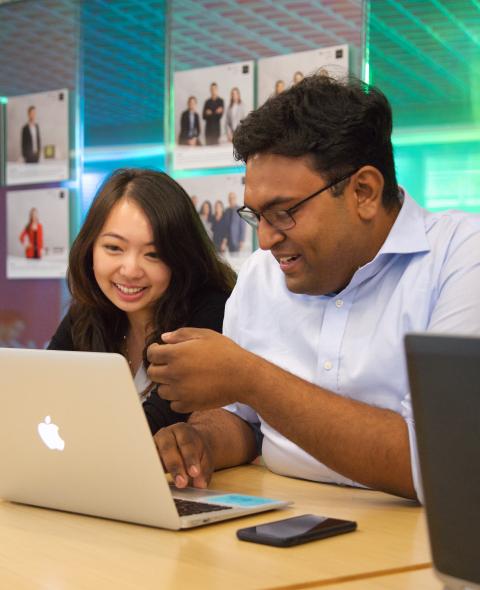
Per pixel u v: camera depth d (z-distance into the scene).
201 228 2.57
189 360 1.53
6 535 1.43
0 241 4.95
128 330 2.64
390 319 1.79
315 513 1.56
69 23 4.61
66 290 4.73
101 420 1.44
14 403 1.57
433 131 3.55
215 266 2.59
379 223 1.73
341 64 3.71
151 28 4.29
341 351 1.84
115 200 2.48
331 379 1.85
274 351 1.98
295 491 1.75
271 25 3.90
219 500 1.60
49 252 4.78
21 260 4.88
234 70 4.00
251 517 1.53
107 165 4.53
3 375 1.57
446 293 1.71
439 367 0.92
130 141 4.42
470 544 0.93
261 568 1.23
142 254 2.46
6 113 4.89
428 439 0.94
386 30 3.62
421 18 3.56
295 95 1.63
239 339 2.05
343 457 1.56
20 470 1.61
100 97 4.53
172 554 1.31
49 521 1.53
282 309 1.97
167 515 1.42
